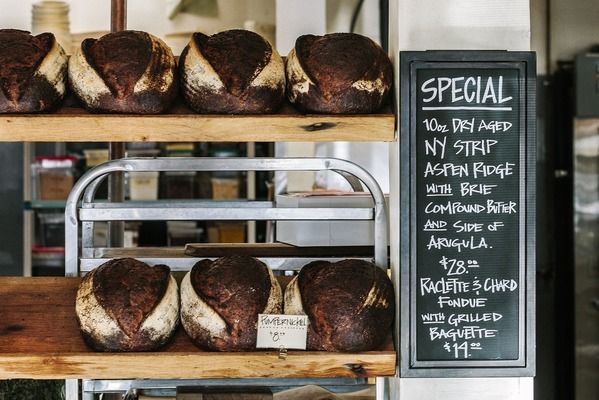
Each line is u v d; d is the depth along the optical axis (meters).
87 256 2.34
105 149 5.07
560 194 3.78
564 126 3.76
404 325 2.01
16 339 1.95
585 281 3.77
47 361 1.88
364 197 2.43
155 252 2.46
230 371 1.89
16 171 4.84
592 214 3.74
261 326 1.89
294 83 1.97
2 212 4.83
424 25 2.03
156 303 1.90
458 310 2.02
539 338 3.84
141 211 2.12
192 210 2.11
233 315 1.89
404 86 2.00
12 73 1.89
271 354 1.89
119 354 1.88
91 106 1.92
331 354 1.90
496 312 2.03
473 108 2.01
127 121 1.90
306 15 4.48
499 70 2.01
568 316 3.80
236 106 1.92
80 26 4.80
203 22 4.84
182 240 4.91
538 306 3.82
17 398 2.36
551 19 3.77
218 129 1.92
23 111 1.90
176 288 1.97
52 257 4.92
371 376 1.93
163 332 1.91
